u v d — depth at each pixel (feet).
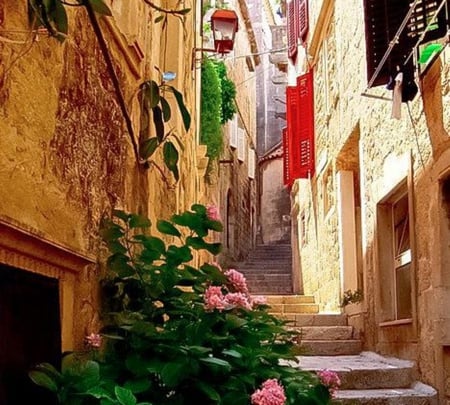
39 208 5.65
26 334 5.53
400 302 17.42
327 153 27.17
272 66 72.49
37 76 5.69
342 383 15.01
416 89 13.71
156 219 12.19
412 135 14.52
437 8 11.82
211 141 30.07
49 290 6.15
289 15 42.37
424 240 13.84
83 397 5.82
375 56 14.33
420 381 14.37
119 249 7.90
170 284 8.16
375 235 18.11
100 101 7.93
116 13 9.38
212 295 7.49
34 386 5.66
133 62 9.71
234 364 7.48
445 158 12.23
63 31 5.47
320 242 29.43
